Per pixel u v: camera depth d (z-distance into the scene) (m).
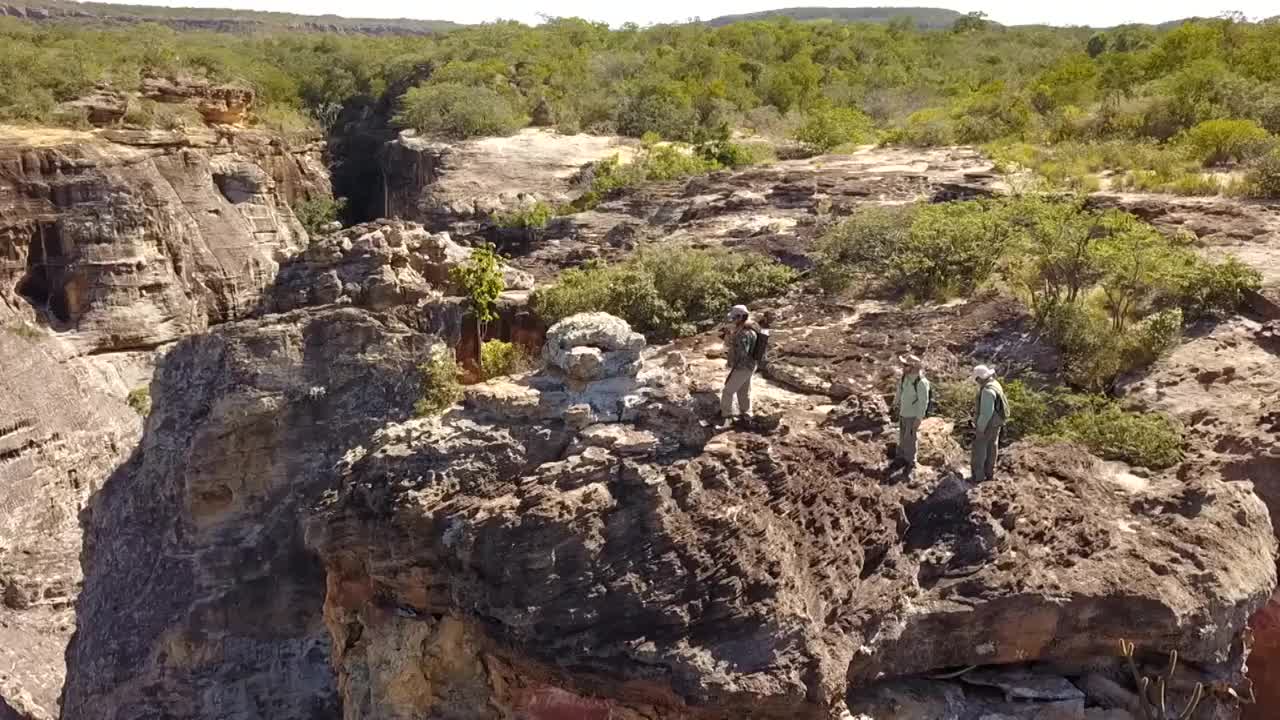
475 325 19.77
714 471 11.73
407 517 11.79
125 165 45.91
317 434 17.98
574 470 11.41
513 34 109.44
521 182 53.66
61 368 37.66
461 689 12.19
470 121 65.75
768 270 22.61
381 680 12.48
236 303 49.22
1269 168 27.20
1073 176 30.81
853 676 11.59
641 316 20.70
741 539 11.20
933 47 101.06
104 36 94.44
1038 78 52.09
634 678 10.70
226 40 135.88
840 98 70.88
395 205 68.75
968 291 20.69
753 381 16.98
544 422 12.30
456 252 20.64
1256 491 14.88
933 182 32.16
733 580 10.96
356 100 99.69
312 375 18.02
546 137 63.59
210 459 17.97
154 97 66.38
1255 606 12.54
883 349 17.97
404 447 12.35
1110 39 78.69
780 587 11.07
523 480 11.67
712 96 67.38
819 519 12.08
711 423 12.71
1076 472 13.89
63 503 32.81
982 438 13.07
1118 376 17.81
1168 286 19.36
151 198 46.12
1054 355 17.84
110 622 19.28
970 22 122.12
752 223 28.97
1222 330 18.70
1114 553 12.55
